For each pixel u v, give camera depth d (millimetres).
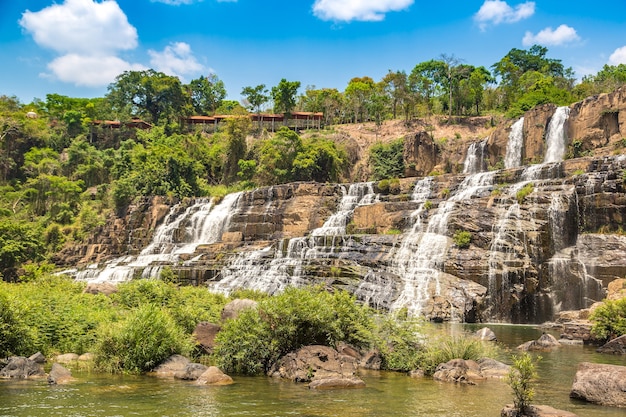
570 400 11953
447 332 26172
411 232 45562
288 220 58938
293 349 15211
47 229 69562
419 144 74625
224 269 46188
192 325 18953
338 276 40031
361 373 15164
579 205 41312
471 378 14109
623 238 36938
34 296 20266
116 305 23516
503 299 36250
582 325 23328
